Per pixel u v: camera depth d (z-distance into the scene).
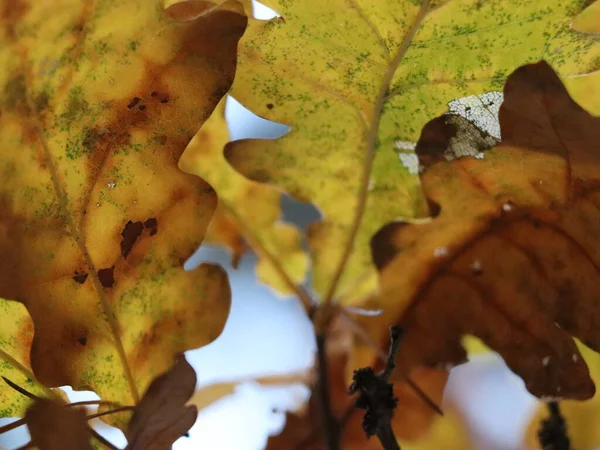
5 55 0.28
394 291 0.30
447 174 0.30
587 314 0.29
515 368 0.29
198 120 0.28
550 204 0.29
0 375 0.29
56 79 0.28
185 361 0.28
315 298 0.31
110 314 0.29
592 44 0.29
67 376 0.28
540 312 0.30
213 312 0.29
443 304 0.30
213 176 0.33
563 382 0.29
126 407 0.28
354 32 0.29
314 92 0.30
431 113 0.30
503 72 0.29
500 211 0.30
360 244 0.31
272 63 0.29
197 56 0.28
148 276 0.29
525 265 0.30
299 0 0.29
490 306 0.30
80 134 0.28
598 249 0.29
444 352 0.30
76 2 0.28
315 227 0.31
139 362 0.29
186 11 0.28
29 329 0.29
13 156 0.28
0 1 0.28
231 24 0.28
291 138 0.30
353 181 0.30
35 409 0.28
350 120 0.30
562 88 0.29
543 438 0.30
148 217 0.29
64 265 0.28
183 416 0.28
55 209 0.28
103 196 0.28
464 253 0.30
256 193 0.33
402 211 0.31
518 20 0.29
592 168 0.29
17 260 0.28
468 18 0.29
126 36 0.28
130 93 0.28
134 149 0.28
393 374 0.30
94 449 0.28
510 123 0.29
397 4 0.29
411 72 0.29
